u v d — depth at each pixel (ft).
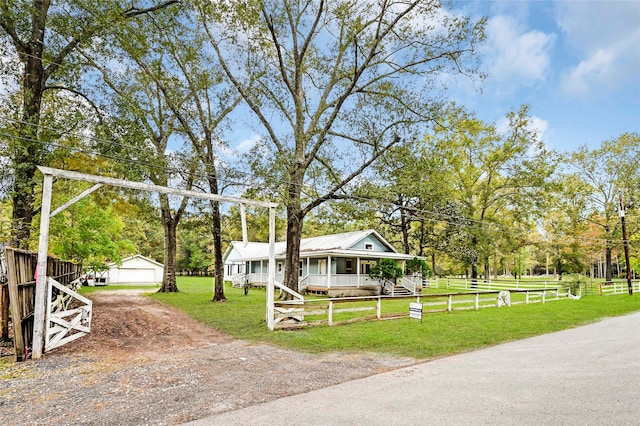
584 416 13.91
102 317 41.01
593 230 123.85
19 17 35.42
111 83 47.47
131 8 44.57
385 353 25.80
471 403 15.42
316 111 57.06
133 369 20.65
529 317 43.52
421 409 14.69
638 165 105.29
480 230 97.71
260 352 25.80
